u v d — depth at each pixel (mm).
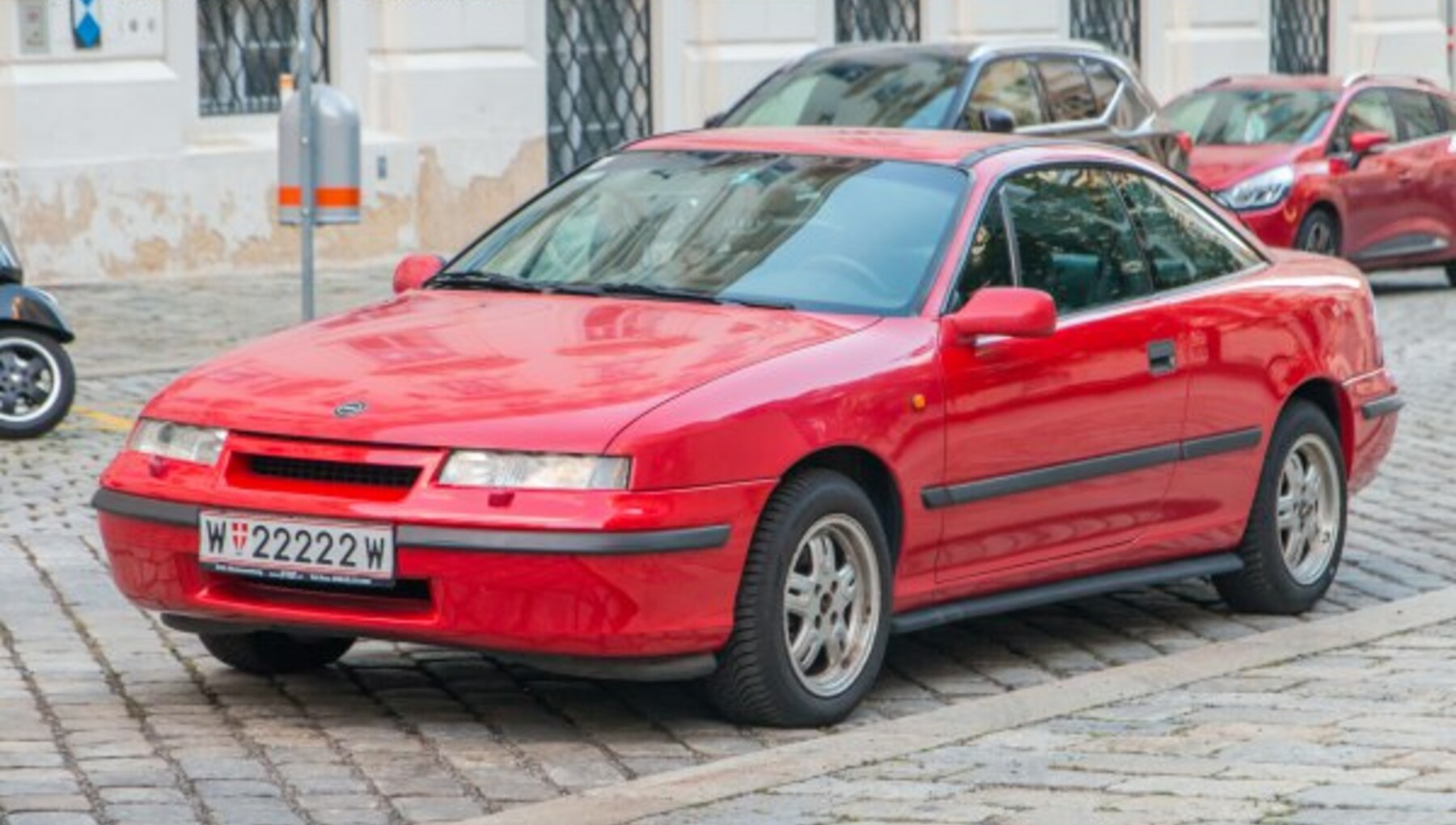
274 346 10469
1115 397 11141
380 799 8891
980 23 34469
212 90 27172
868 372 10109
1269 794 8633
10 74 25250
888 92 23781
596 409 9477
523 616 9320
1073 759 9242
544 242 11367
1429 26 42938
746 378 9742
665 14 31125
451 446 9414
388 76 28438
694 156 11656
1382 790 8656
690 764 9445
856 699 10109
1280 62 40562
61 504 14766
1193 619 12219
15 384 16953
